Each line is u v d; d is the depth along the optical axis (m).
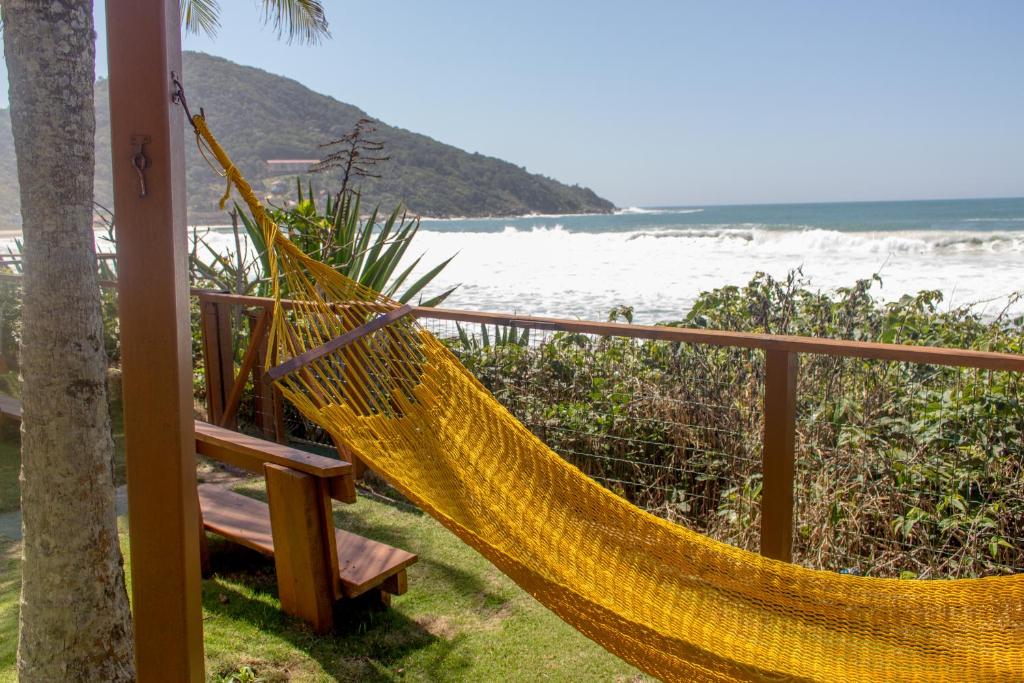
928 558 2.95
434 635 2.62
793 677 1.50
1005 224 39.94
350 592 2.55
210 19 6.43
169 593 1.76
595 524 2.36
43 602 1.90
